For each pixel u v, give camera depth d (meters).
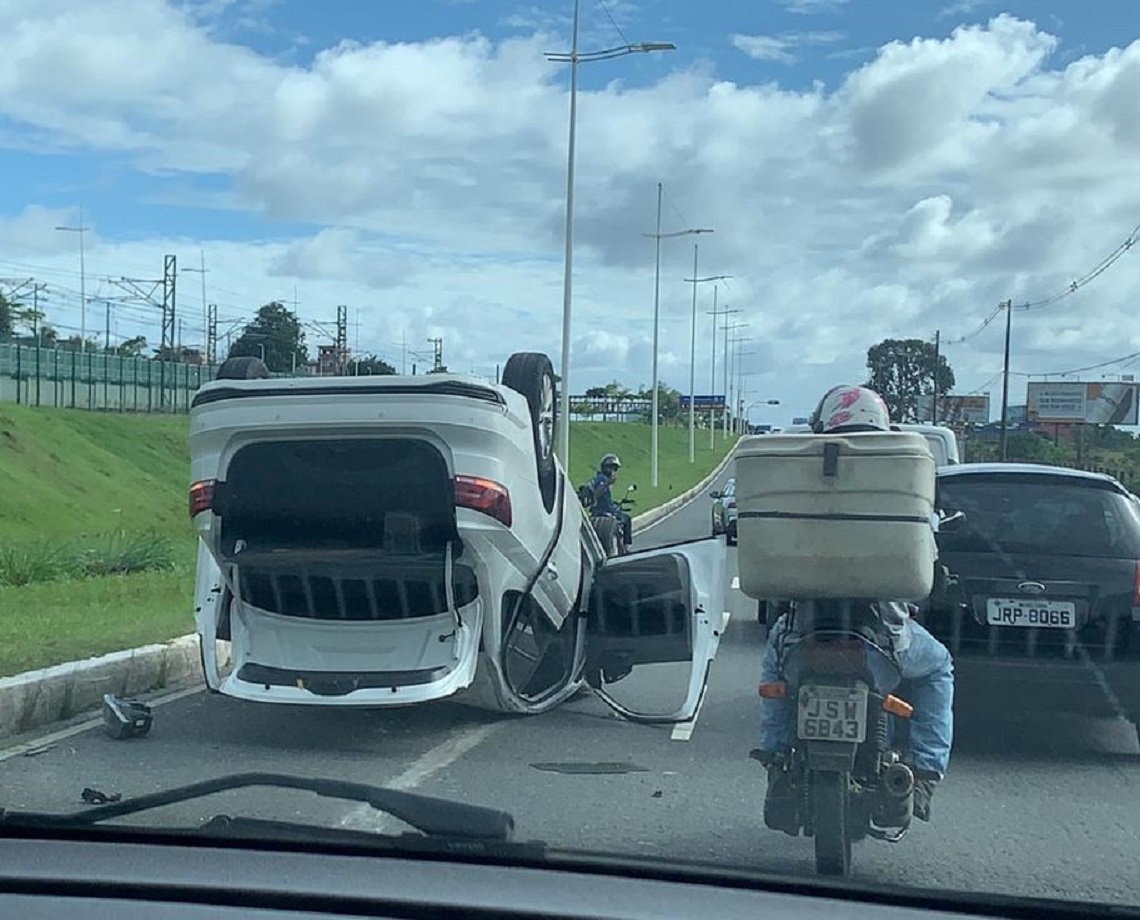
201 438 7.00
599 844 5.12
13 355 43.66
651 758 6.81
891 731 5.07
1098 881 4.85
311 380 6.83
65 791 6.10
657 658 8.03
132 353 56.78
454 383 6.72
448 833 3.92
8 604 13.70
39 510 29.97
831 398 5.20
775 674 5.03
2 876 3.63
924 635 5.20
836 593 4.74
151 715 7.64
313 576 7.16
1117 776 6.59
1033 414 72.81
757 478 4.82
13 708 7.63
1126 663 7.02
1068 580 7.14
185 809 5.13
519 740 7.28
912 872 4.94
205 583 7.61
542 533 7.48
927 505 4.72
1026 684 7.05
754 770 6.52
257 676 7.24
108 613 12.80
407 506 7.13
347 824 4.95
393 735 7.40
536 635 8.05
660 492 39.34
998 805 6.01
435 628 7.24
